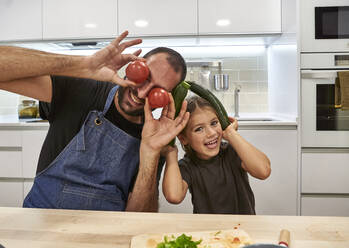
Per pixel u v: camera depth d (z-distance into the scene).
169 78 1.09
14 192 2.28
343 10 2.04
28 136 2.22
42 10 2.41
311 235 0.69
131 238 0.69
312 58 2.06
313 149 2.09
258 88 2.80
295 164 2.10
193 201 1.22
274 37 2.43
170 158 1.15
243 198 1.21
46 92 1.16
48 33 2.42
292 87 2.18
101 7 2.39
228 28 2.35
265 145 2.10
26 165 2.24
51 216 0.82
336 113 2.06
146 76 1.02
